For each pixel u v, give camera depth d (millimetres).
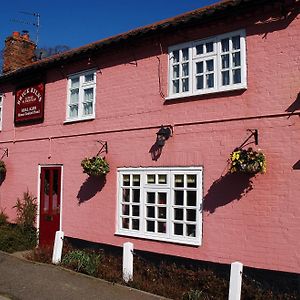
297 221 7371
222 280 7828
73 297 7656
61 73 12188
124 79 10453
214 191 8406
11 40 16094
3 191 13922
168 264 8953
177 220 8977
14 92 13961
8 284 8469
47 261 10211
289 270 7375
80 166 11289
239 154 7703
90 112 11336
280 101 7754
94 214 10719
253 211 7848
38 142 12750
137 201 9820
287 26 7820
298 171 7441
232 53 8492
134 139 10008
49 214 12078
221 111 8484
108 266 9453
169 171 9195
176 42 9406
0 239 11578
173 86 9422
